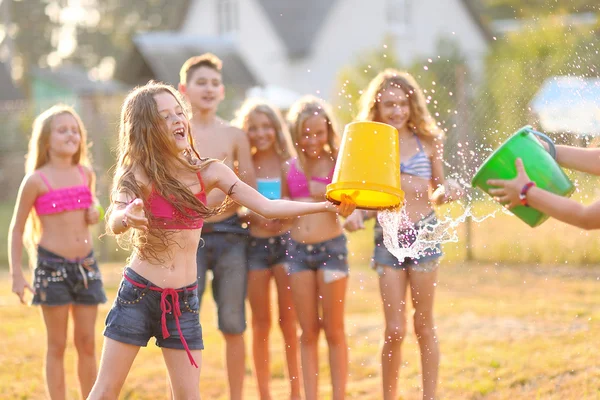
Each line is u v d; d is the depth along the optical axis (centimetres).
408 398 539
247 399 579
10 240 543
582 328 708
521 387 553
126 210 355
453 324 763
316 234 534
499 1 3619
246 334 741
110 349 397
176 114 407
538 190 378
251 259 571
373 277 1082
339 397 526
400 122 530
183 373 404
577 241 1144
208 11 3102
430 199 532
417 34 2898
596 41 1376
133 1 5856
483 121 1091
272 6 2845
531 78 1102
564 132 876
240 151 565
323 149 554
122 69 2853
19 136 2036
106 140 1362
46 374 530
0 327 827
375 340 732
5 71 4075
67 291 532
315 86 2738
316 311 539
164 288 400
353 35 2780
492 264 1110
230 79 2595
